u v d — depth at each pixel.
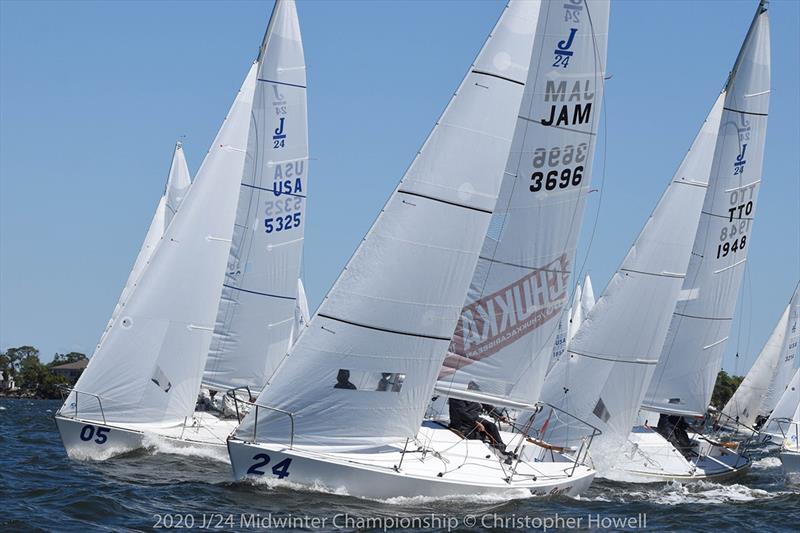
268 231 95.75
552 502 69.75
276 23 95.75
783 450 103.00
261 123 95.31
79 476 71.25
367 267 65.38
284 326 97.00
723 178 103.50
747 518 73.81
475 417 74.88
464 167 66.75
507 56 67.56
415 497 64.19
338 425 65.00
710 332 104.69
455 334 74.38
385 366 65.56
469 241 67.12
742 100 103.19
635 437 99.44
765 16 102.75
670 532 64.94
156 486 66.69
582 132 76.44
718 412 113.06
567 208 76.31
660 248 91.88
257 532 54.91
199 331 83.44
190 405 83.56
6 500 61.03
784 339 162.50
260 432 64.75
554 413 89.94
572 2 75.69
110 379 80.31
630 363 91.44
